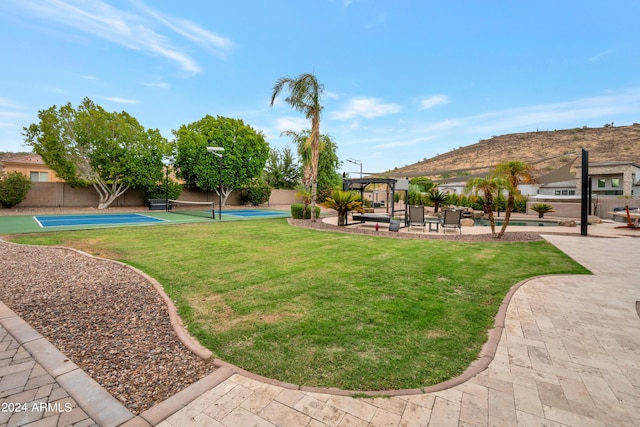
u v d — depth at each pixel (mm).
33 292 4371
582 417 2037
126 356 2754
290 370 2541
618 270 6117
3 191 17281
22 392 2229
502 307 4043
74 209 19547
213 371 2529
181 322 3453
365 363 2656
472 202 23688
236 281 5004
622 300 4379
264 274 5441
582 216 11125
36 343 2943
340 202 13125
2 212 16516
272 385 2346
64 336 3107
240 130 25547
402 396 2238
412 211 12719
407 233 11508
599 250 8273
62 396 2193
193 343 2969
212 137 24094
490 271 5949
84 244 8078
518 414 2064
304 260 6582
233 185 25953
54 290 4473
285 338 3088
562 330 3395
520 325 3518
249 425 1933
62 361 2645
